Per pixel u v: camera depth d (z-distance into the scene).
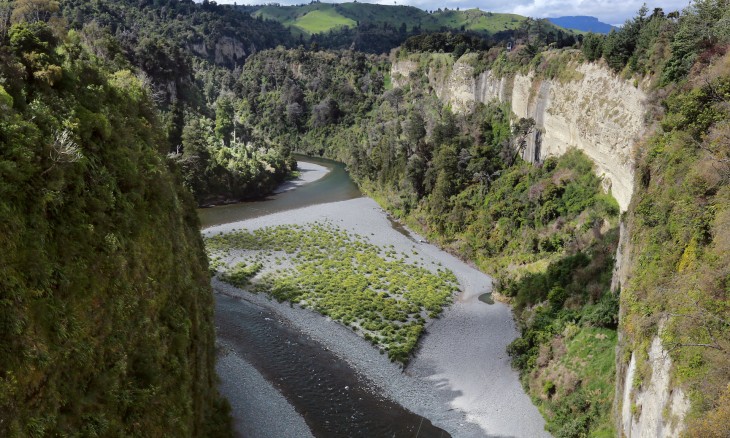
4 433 17.36
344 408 42.31
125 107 35.97
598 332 45.28
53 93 27.94
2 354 18.08
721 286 25.80
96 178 26.41
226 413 37.69
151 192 32.81
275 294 63.25
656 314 30.06
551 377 44.34
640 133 55.62
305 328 55.78
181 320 31.84
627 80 63.34
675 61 50.47
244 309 59.81
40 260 20.81
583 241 62.56
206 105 161.12
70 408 21.20
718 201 30.22
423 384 46.31
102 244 25.17
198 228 46.53
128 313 26.19
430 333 55.62
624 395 34.28
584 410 39.62
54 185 22.58
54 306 21.16
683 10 51.84
